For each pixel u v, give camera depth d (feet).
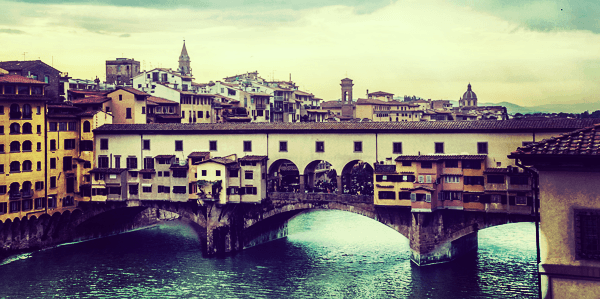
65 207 326.85
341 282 245.65
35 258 297.33
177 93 416.67
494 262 270.67
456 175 263.08
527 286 232.94
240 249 310.24
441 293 226.99
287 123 307.78
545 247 75.82
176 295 233.14
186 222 404.57
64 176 326.85
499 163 257.34
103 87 490.08
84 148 333.21
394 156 278.05
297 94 560.61
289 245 322.34
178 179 314.96
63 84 428.56
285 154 301.43
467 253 289.12
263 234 330.13
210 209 304.91
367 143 283.79
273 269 270.05
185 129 315.17
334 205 289.12
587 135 77.25
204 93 455.63
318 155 294.25
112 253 309.42
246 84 517.55
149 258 297.33
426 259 265.54
